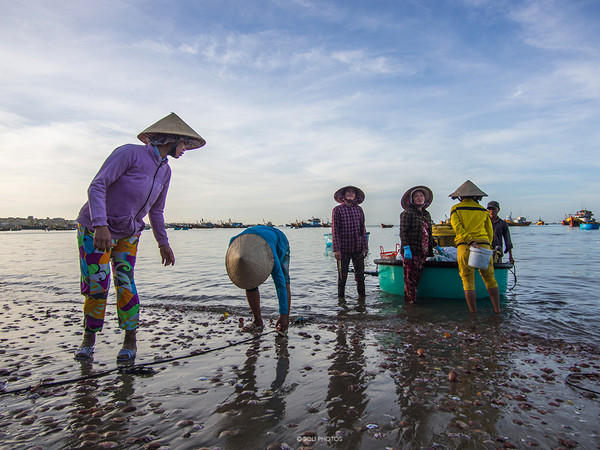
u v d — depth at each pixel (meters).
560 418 2.70
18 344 4.55
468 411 2.79
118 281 3.95
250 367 3.73
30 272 13.24
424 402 2.93
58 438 2.40
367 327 5.35
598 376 3.52
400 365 3.79
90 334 4.04
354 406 2.87
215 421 2.63
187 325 5.61
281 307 4.74
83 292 3.93
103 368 3.71
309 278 10.90
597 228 83.25
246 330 5.21
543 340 4.68
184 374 3.55
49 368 3.71
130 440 2.37
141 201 3.85
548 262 14.45
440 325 5.42
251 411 2.78
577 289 8.30
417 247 6.96
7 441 2.36
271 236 4.71
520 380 3.41
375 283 9.67
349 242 7.58
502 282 7.30
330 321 5.73
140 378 3.45
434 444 2.34
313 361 3.90
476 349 4.32
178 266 14.70
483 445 2.33
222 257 19.61
